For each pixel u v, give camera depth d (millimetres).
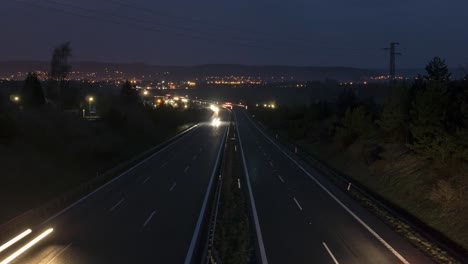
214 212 29625
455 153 31562
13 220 25500
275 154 64875
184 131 103312
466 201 27703
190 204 33031
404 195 34281
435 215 28578
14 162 39500
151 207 32094
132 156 60688
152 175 46125
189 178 44375
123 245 23266
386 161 43094
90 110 86000
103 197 35438
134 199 34688
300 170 50469
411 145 37969
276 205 33500
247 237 25594
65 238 24406
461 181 30250
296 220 29266
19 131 47969
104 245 23219
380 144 48562
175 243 23703
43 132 51438
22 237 23156
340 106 76125
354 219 29578
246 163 55781
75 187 39125
